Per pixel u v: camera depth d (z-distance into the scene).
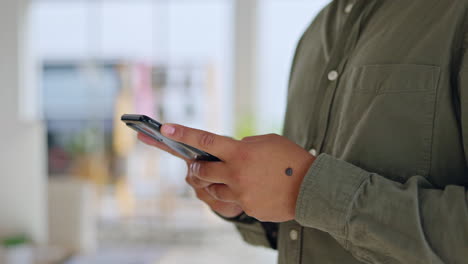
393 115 0.59
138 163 5.69
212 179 0.55
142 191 5.63
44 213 4.79
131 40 5.82
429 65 0.57
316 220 0.54
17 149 5.02
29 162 4.98
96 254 4.52
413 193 0.51
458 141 0.56
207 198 0.79
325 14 0.83
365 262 0.56
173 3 5.79
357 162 0.60
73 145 5.83
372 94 0.61
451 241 0.48
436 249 0.48
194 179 0.74
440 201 0.50
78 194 4.48
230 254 4.61
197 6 5.77
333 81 0.70
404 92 0.58
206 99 5.77
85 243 4.55
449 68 0.56
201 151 0.56
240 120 5.57
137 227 5.50
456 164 0.56
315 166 0.54
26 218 4.84
